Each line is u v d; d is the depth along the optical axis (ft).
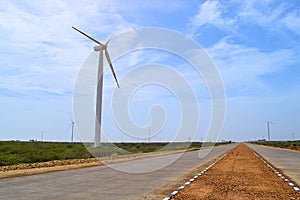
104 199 32.91
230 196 35.81
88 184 44.83
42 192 37.14
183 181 49.37
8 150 132.16
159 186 43.37
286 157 123.95
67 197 33.86
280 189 41.60
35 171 63.16
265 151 189.47
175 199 33.45
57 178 52.11
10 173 58.49
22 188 40.34
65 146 187.52
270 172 65.05
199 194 36.91
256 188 42.27
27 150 136.15
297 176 57.88
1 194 35.47
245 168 74.64
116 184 45.14
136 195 35.58
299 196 36.35
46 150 145.38
